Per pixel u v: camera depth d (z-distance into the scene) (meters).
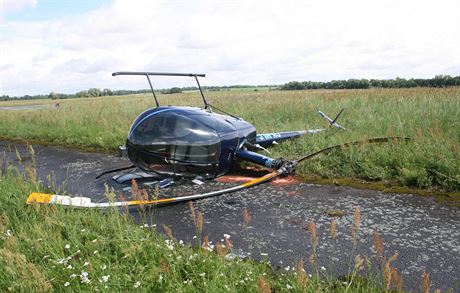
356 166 6.17
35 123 15.52
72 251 3.56
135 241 3.57
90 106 20.11
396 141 6.50
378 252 2.71
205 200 5.25
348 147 6.72
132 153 6.11
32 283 2.93
